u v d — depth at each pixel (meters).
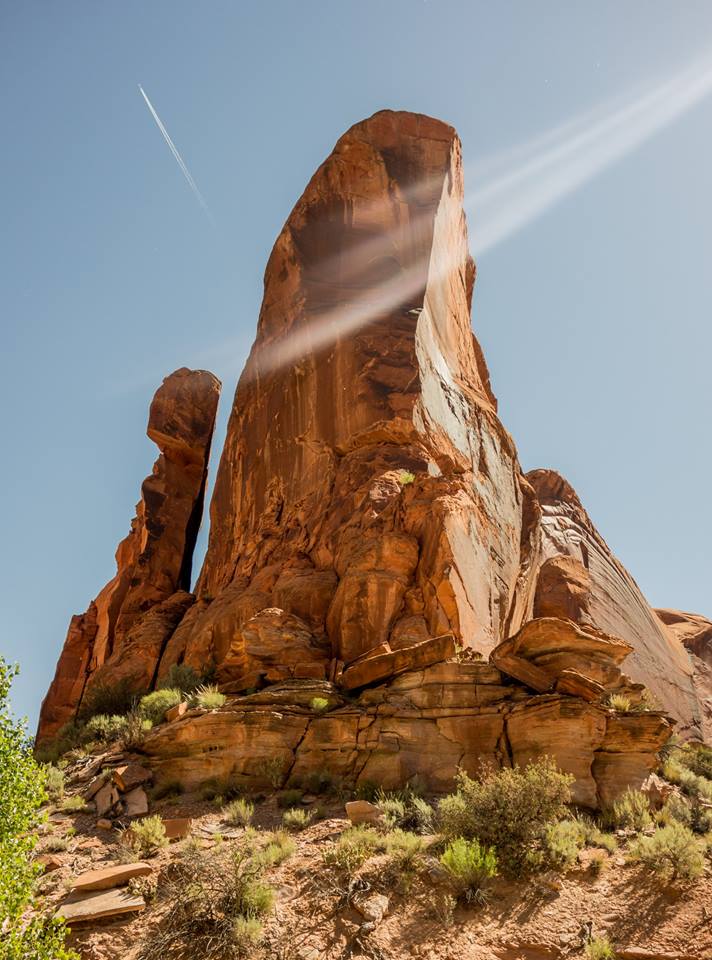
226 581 27.59
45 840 15.20
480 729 16.75
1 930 11.55
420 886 12.98
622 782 15.77
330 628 21.61
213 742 17.41
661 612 52.91
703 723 39.81
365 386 27.55
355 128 34.72
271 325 32.28
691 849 13.54
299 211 33.47
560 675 17.05
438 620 20.83
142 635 28.69
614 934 12.31
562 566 37.22
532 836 13.80
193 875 13.16
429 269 31.61
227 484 30.98
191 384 42.12
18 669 13.54
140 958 11.84
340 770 16.80
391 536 22.30
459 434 29.06
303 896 12.84
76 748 20.92
